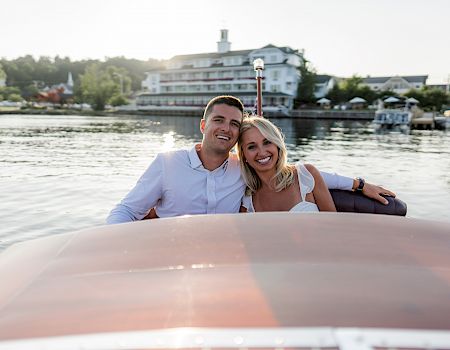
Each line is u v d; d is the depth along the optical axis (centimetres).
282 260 145
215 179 291
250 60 6256
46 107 8506
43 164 1428
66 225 721
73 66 13912
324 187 307
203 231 173
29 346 100
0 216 766
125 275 138
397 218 197
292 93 6000
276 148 286
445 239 173
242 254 150
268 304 116
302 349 95
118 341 100
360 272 137
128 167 1383
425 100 5906
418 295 123
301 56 6250
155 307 116
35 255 166
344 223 185
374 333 100
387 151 1992
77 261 152
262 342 98
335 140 2580
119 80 10150
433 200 930
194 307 115
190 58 6850
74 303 122
